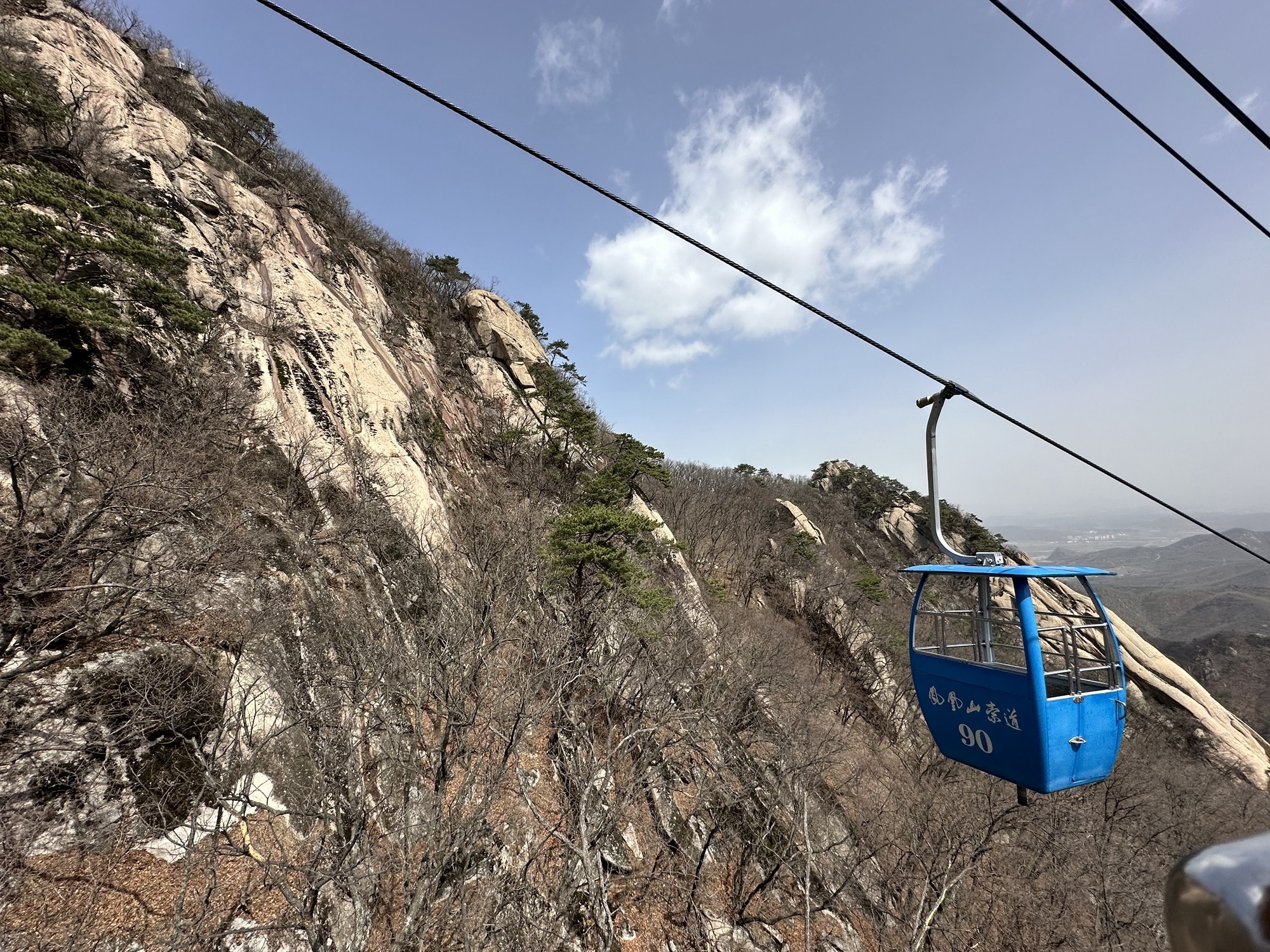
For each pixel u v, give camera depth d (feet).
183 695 32.60
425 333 114.21
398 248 136.98
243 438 58.18
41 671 30.83
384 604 52.08
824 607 137.08
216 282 69.15
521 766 44.06
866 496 273.95
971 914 52.75
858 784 68.64
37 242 45.96
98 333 51.01
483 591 54.19
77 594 34.40
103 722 30.45
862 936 51.93
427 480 77.51
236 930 26.84
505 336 129.70
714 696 64.44
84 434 38.45
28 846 25.76
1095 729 19.07
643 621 66.90
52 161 58.59
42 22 72.28
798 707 76.13
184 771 31.12
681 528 138.82
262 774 33.42
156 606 36.47
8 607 31.42
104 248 48.65
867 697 114.21
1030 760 18.52
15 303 46.96
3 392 39.65
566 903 36.09
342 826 31.14
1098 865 59.93
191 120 95.66
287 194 98.48
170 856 28.63
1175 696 130.00
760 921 47.47
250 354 66.49
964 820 58.08
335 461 65.82
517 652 50.55
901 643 131.23
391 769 35.86
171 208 69.15
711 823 52.49
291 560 49.70
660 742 54.08
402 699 41.55
